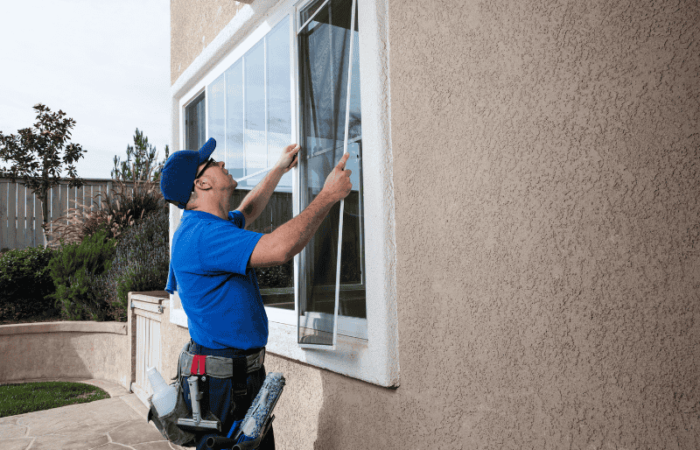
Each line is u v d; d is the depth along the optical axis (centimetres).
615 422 96
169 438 150
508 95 118
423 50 145
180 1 392
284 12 236
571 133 104
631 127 93
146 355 459
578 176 103
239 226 190
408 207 151
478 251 126
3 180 1020
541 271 110
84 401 466
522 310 114
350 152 197
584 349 101
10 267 680
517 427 115
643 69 91
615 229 96
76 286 616
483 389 124
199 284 148
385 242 155
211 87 344
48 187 1044
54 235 834
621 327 95
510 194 118
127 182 1039
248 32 281
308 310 197
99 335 567
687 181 85
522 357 114
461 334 131
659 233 89
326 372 192
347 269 200
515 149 116
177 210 413
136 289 555
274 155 257
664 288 88
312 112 203
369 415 166
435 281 140
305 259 202
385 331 153
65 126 1162
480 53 126
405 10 152
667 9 87
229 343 150
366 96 164
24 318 675
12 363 561
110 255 703
